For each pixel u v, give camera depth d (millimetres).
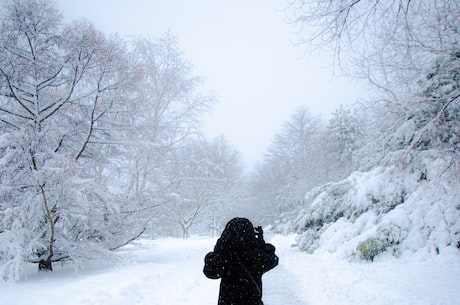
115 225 11586
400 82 9680
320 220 16781
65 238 9703
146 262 12266
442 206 9828
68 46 9641
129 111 11430
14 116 9453
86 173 11172
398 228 10273
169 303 6383
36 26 9469
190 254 15266
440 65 8789
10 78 9219
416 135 9125
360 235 11500
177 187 16875
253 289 2902
